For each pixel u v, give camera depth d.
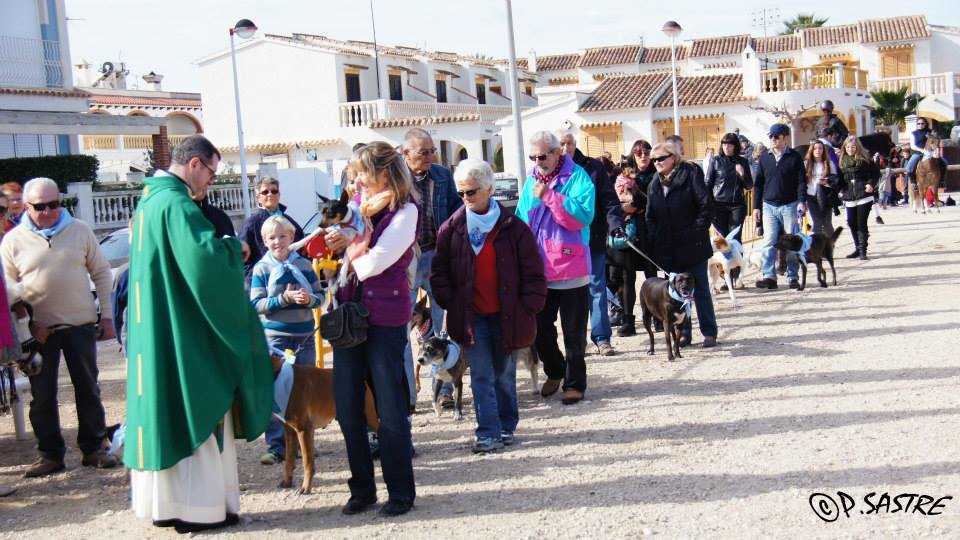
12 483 6.80
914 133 25.16
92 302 7.11
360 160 5.51
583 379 7.97
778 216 13.09
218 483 5.57
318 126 42.00
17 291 6.86
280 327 6.92
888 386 7.73
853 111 39.75
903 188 27.41
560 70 62.50
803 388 7.88
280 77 42.31
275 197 7.80
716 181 12.53
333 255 5.73
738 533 5.01
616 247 10.23
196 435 5.39
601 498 5.70
